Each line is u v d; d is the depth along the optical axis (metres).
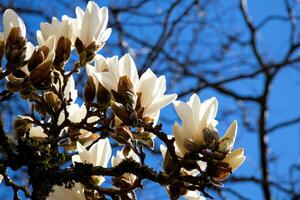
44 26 1.22
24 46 1.15
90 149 1.17
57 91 1.20
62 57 1.21
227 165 1.10
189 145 1.11
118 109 1.13
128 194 1.15
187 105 1.14
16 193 1.12
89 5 1.25
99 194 1.15
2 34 1.16
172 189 1.11
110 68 1.17
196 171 1.16
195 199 1.14
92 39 1.24
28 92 1.17
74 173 1.08
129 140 1.15
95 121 1.18
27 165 1.09
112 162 1.19
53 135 1.17
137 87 1.16
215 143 1.11
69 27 1.22
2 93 1.16
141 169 1.08
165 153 1.13
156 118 1.17
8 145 1.09
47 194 1.09
